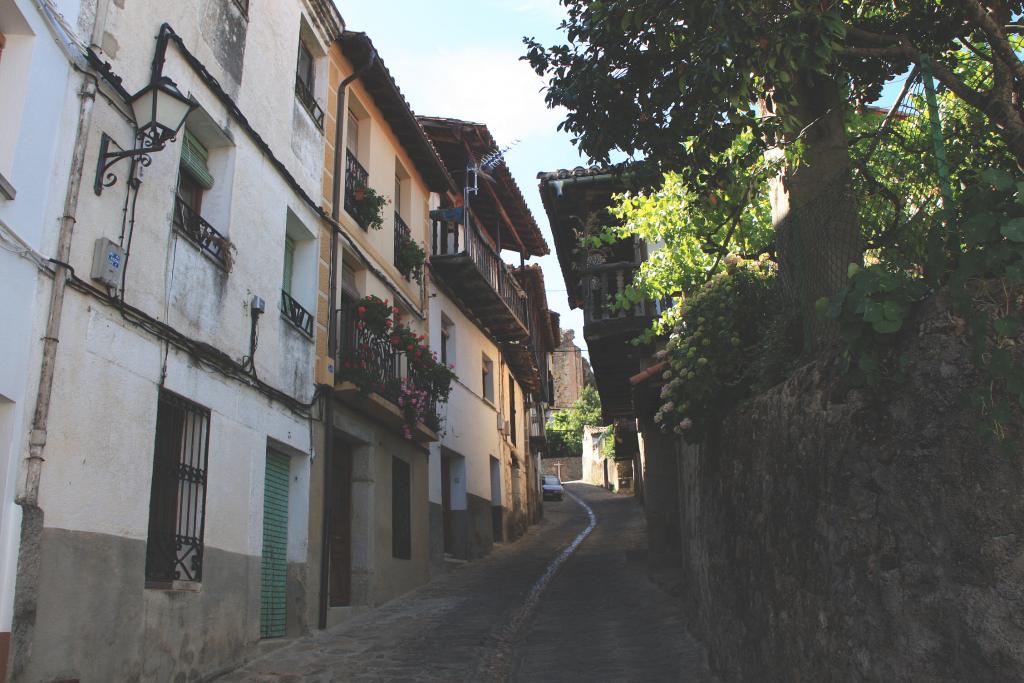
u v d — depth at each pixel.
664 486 13.62
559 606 11.53
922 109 4.79
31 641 5.21
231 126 8.78
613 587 12.83
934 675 3.44
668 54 6.69
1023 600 3.01
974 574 3.25
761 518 5.55
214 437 7.88
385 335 12.29
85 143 6.22
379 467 12.37
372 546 11.69
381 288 13.40
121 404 6.42
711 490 7.20
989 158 4.59
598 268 13.61
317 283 10.95
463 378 18.41
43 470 5.50
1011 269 3.19
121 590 6.18
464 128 16.86
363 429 11.91
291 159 10.49
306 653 8.55
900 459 3.78
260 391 8.95
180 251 7.57
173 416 7.39
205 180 8.60
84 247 6.15
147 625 6.48
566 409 60.25
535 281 24.38
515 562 17.27
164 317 7.21
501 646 9.07
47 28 5.84
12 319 5.36
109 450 6.22
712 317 6.73
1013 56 4.73
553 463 56.84
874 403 4.07
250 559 8.37
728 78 6.07
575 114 7.04
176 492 7.35
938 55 6.77
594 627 9.77
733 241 9.12
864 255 5.09
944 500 3.46
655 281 9.42
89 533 5.90
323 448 10.56
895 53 5.95
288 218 10.41
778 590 5.17
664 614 9.95
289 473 10.02
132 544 6.37
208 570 7.53
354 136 13.40
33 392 5.52
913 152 4.67
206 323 7.95
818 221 5.36
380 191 13.79
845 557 4.21
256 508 8.62
